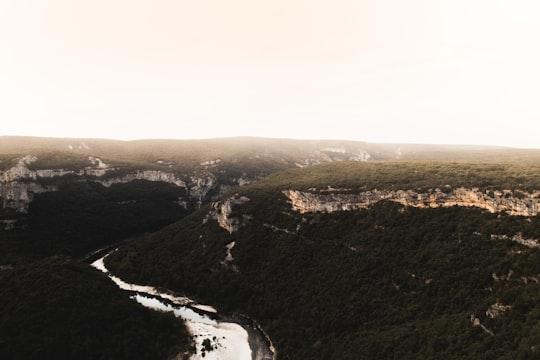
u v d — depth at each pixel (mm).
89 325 74750
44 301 76562
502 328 51594
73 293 81188
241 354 78500
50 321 71750
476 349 51125
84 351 69312
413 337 61156
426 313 66562
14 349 64625
